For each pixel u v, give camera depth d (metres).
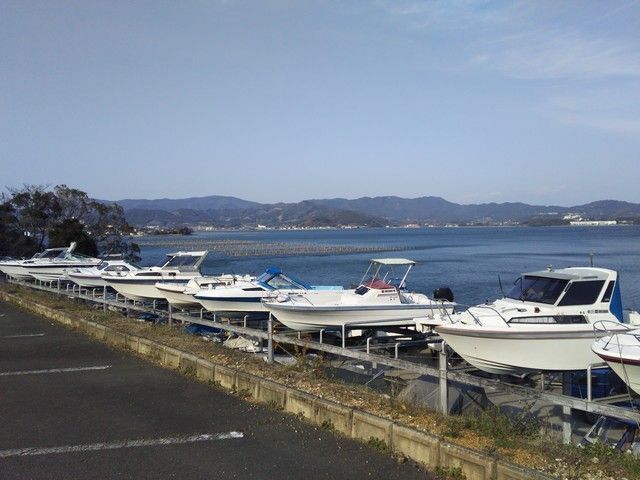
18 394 8.59
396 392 8.45
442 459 5.59
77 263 24.91
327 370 9.84
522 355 9.07
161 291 16.81
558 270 10.96
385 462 5.87
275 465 5.83
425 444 5.77
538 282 10.48
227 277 16.97
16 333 14.35
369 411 6.80
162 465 5.86
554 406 8.91
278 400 7.76
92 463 5.91
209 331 14.73
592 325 9.23
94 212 46.75
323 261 58.38
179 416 7.45
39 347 12.44
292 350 12.74
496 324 9.41
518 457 5.34
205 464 5.88
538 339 8.94
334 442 6.45
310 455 6.09
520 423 6.45
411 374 10.02
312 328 12.69
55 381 9.39
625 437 7.42
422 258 59.75
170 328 13.19
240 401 8.10
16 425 7.13
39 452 6.22
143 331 12.73
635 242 91.50
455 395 7.88
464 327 9.39
